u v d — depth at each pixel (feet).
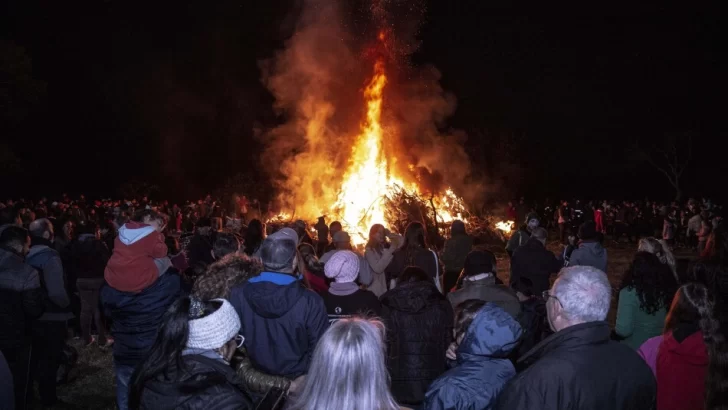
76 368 24.84
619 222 77.10
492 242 66.74
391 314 14.23
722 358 10.22
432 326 14.14
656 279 14.80
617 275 49.14
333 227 25.84
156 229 16.39
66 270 27.84
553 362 9.13
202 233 23.62
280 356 12.30
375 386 7.94
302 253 19.84
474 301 11.77
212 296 12.91
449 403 10.09
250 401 9.71
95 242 27.25
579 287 9.63
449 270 27.37
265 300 12.22
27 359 17.46
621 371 9.23
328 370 7.91
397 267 23.43
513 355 15.24
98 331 27.45
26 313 17.16
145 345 15.33
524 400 9.01
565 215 77.41
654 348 12.40
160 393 9.06
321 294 15.25
